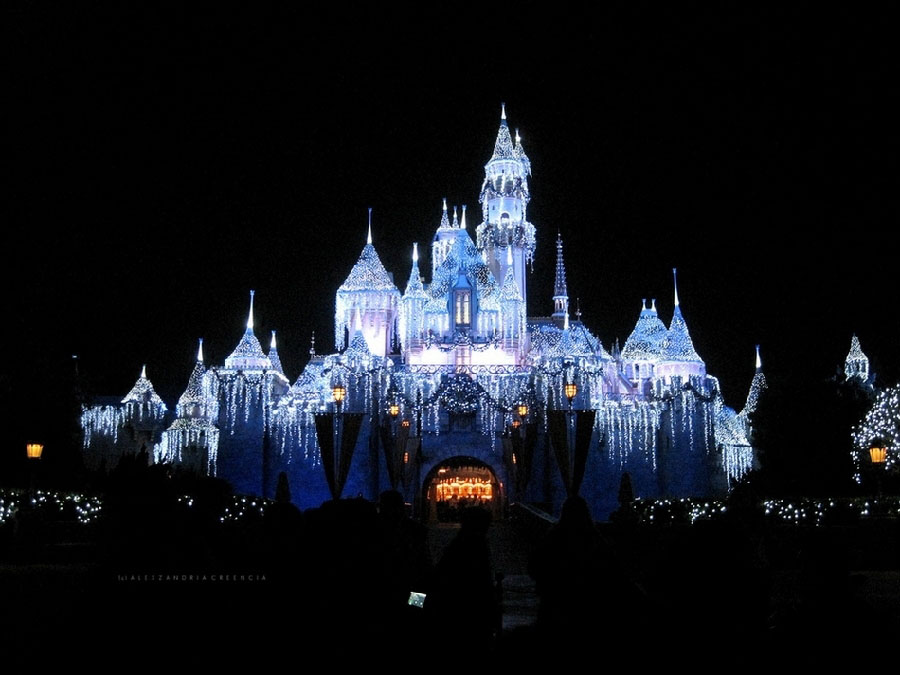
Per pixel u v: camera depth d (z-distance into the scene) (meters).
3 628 13.62
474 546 8.27
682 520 37.97
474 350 69.56
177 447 67.62
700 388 65.88
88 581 8.38
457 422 63.53
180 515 8.63
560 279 80.81
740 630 6.25
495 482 64.75
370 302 72.56
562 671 5.43
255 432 63.34
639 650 5.69
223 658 7.80
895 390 45.53
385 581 7.00
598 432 63.34
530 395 58.59
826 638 6.18
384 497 11.12
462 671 7.52
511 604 22.55
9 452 44.47
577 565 6.55
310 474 62.72
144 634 7.95
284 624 6.91
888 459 44.22
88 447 66.94
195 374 71.94
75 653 8.06
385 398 62.16
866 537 28.09
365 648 6.73
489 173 80.25
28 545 27.22
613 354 76.12
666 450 63.94
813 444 50.88
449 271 71.50
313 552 6.95
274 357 71.75
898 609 17.02
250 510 31.58
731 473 66.31
